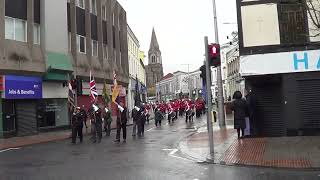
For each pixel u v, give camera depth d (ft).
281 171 38.47
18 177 38.24
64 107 108.88
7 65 88.58
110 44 147.74
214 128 85.10
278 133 62.85
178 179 35.76
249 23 63.57
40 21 101.60
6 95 87.20
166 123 124.26
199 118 146.82
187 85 408.46
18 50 92.63
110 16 148.46
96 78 130.72
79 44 123.65
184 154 52.26
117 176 37.70
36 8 100.83
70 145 68.69
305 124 61.26
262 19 63.26
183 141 66.90
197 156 49.34
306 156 43.78
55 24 105.60
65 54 108.99
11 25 92.89
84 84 123.24
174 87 444.14
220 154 48.91
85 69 123.24
